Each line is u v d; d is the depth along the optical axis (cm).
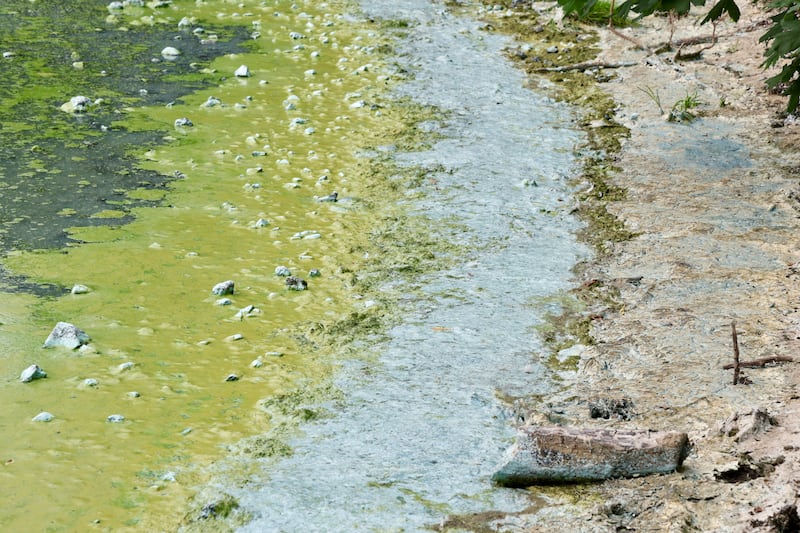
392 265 852
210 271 829
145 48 1513
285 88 1355
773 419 586
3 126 1146
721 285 797
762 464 543
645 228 920
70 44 1508
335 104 1294
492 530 509
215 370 681
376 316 764
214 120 1214
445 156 1112
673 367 675
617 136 1173
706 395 633
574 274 836
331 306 779
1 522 521
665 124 1203
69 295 777
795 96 890
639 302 779
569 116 1259
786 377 646
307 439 600
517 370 685
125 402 638
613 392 649
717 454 560
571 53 1520
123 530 517
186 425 615
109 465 573
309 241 895
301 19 1744
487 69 1460
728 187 1009
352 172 1064
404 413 629
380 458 579
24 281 795
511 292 802
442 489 548
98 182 1005
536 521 514
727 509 505
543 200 995
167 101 1275
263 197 990
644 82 1366
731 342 704
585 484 548
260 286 809
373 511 528
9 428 605
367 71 1441
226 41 1580
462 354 706
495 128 1209
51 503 538
